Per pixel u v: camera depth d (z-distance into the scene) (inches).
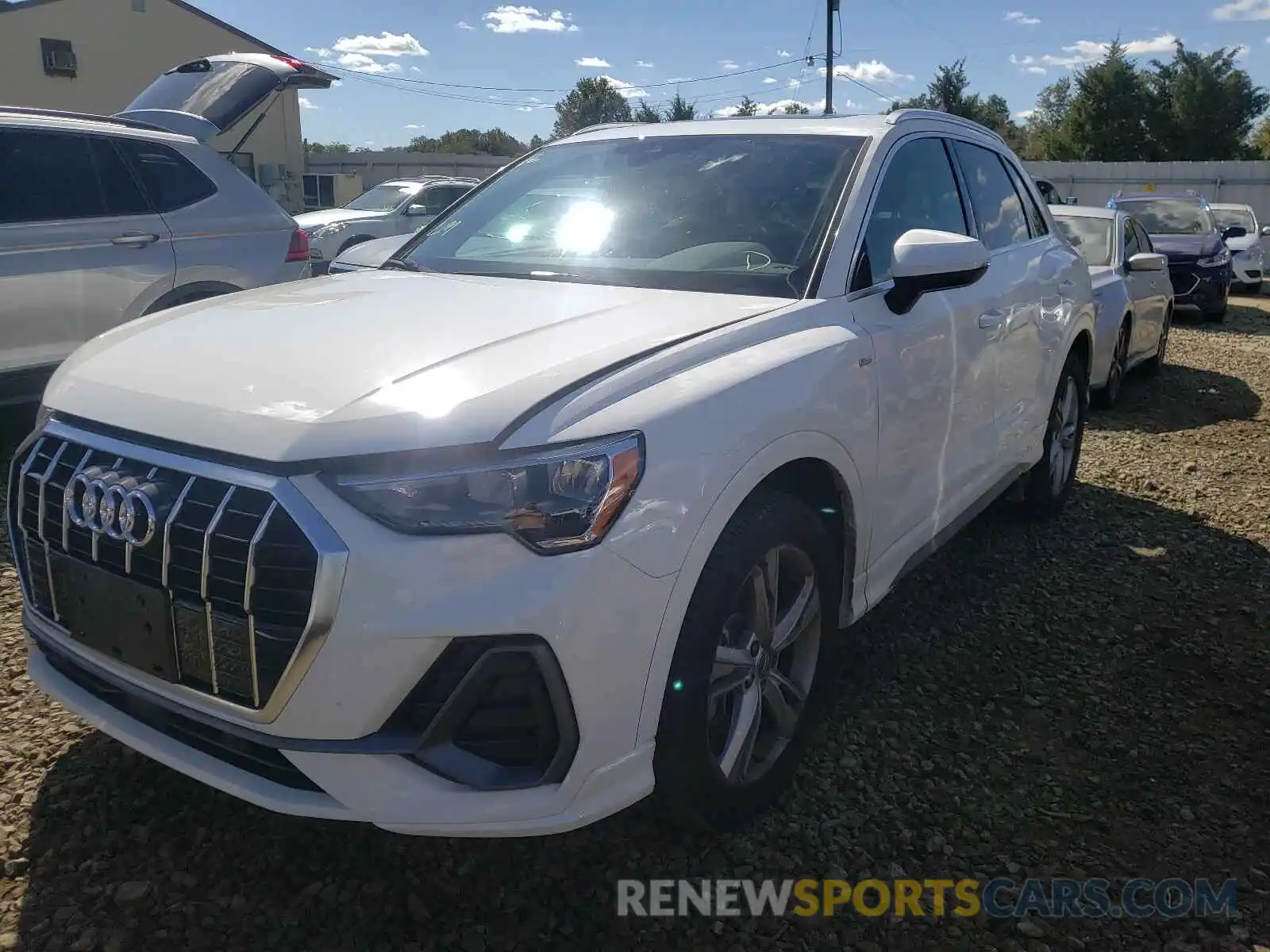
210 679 81.4
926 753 119.5
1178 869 100.8
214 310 109.7
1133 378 367.6
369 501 76.4
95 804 104.3
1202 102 1916.8
